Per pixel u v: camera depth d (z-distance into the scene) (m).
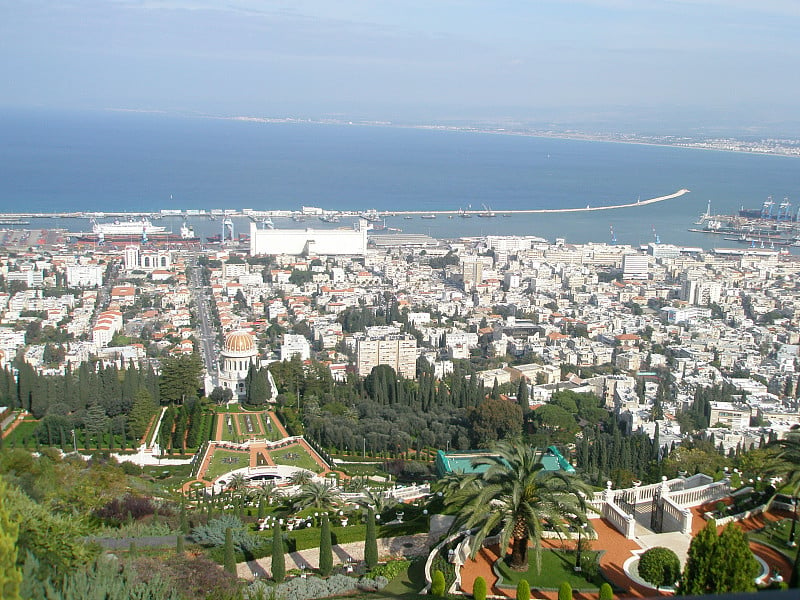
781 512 120.19
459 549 106.44
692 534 113.88
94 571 93.62
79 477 165.25
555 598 96.19
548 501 103.00
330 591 113.12
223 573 109.19
